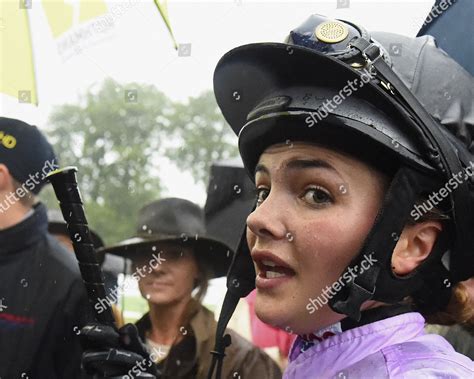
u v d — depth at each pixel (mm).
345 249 977
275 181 1014
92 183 8148
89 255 1158
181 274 1964
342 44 1037
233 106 1208
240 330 2359
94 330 1177
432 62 1098
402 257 1029
